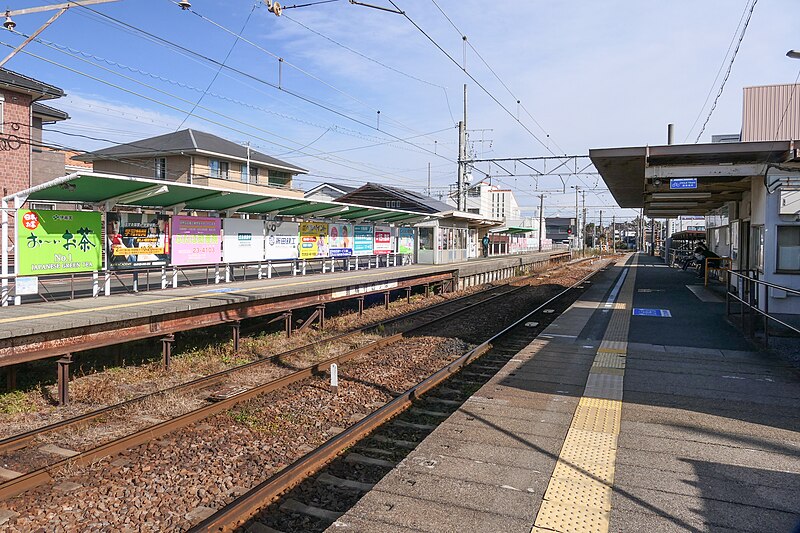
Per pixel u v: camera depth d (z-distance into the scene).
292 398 8.47
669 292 22.95
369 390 8.97
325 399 8.40
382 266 26.53
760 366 9.48
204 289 13.77
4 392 8.35
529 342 13.09
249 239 16.47
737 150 14.33
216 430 7.10
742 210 20.70
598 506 4.41
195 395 8.66
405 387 9.24
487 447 5.75
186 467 5.92
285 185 46.56
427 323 15.68
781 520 4.18
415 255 30.16
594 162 16.53
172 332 10.06
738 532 4.01
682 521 4.16
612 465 5.25
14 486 5.30
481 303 20.80
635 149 15.18
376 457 6.32
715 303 18.75
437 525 4.12
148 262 13.26
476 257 39.56
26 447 6.50
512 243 58.00
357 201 52.91
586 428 6.34
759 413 6.88
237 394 8.31
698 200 24.75
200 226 14.68
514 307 20.20
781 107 18.02
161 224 13.54
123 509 5.01
